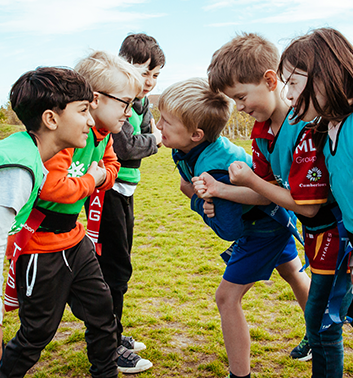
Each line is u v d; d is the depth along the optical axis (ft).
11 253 6.30
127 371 8.29
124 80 6.43
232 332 7.15
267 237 7.27
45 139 5.34
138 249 18.84
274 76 5.91
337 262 5.95
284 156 6.24
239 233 6.93
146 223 24.77
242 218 7.27
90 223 7.57
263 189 6.21
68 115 5.24
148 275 14.85
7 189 4.51
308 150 5.74
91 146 6.58
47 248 6.11
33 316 6.17
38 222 5.96
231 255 7.64
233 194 6.56
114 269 8.55
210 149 6.88
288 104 6.23
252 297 12.43
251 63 5.81
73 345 9.52
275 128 6.42
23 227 5.91
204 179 6.66
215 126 6.64
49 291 6.18
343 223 5.83
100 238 8.40
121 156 8.45
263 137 6.51
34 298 6.11
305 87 5.00
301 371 8.27
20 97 5.06
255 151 6.93
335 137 5.17
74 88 5.21
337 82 4.83
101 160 7.13
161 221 25.14
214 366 8.39
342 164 5.08
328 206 6.15
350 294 6.32
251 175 6.21
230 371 7.30
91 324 6.73
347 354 8.92
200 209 7.50
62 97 5.10
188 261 16.69
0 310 4.65
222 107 6.59
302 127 5.86
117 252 8.50
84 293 6.67
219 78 6.09
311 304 6.45
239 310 7.23
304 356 8.70
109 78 6.31
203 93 6.49
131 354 8.52
